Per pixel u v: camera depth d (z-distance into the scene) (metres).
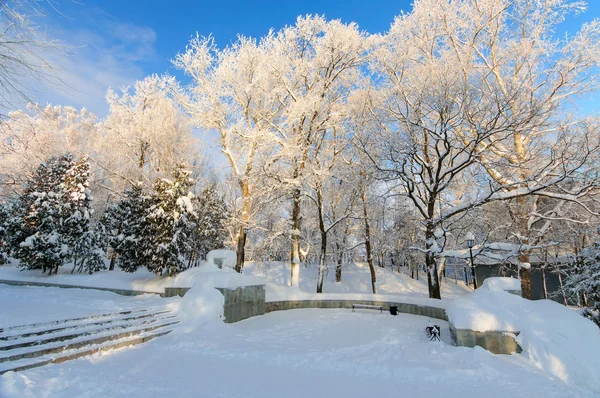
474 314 7.80
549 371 6.13
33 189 18.03
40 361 5.70
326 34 17.67
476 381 5.65
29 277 17.47
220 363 6.55
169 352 7.24
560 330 6.74
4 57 3.83
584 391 5.28
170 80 17.84
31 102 4.34
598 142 12.16
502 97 13.79
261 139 17.62
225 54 18.11
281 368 6.37
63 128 27.27
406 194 16.31
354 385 5.46
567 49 13.70
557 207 14.38
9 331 6.32
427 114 15.62
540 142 15.05
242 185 18.77
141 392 4.84
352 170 19.45
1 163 11.30
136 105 25.97
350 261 29.95
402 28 16.53
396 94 16.31
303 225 25.53
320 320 12.28
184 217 16.48
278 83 18.61
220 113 17.84
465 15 15.91
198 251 26.50
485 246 15.05
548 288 23.50
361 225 24.62
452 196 20.42
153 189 18.80
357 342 8.48
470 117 13.34
